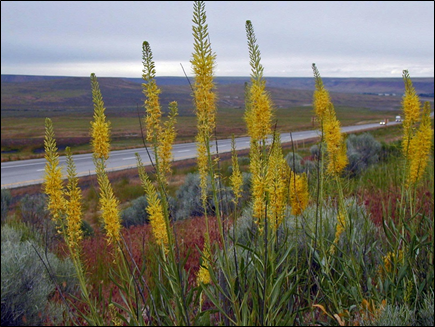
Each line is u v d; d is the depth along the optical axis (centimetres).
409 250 319
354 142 1587
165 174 246
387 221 415
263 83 234
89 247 591
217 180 239
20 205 1379
